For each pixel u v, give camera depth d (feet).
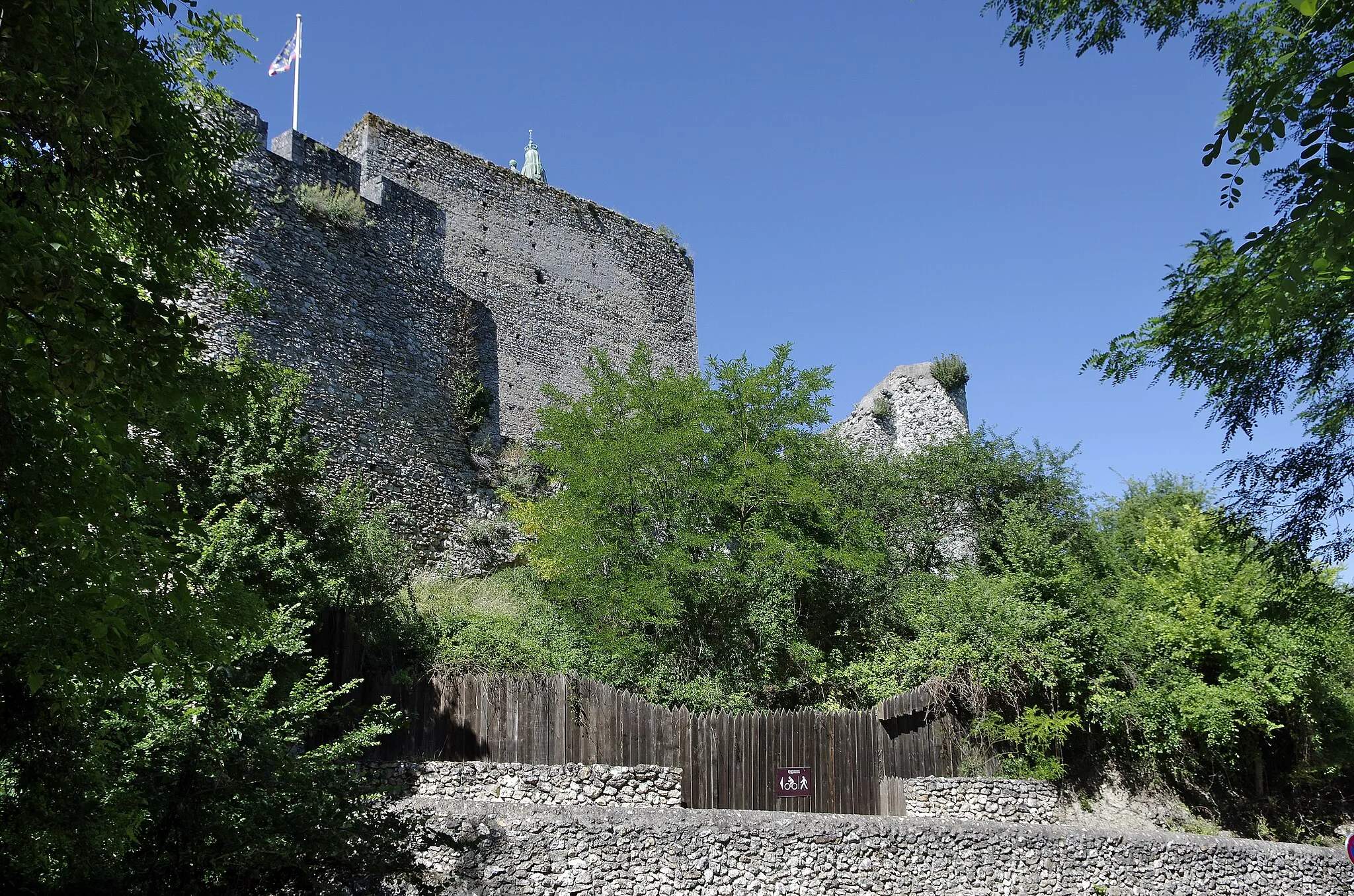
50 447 18.22
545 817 36.83
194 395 19.15
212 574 31.81
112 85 18.16
